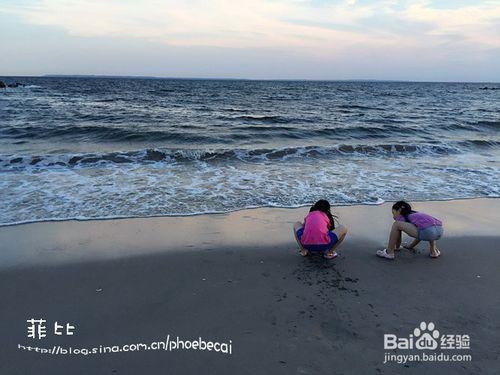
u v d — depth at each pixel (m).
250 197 7.78
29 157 10.13
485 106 40.16
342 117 23.88
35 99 35.66
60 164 10.16
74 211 6.77
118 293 4.24
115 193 7.80
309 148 12.37
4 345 3.37
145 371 3.06
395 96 58.56
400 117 24.77
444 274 4.81
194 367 3.10
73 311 3.89
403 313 3.92
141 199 7.48
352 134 16.62
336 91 73.75
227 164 10.73
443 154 12.95
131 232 5.95
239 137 15.25
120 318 3.78
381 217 6.89
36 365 3.13
